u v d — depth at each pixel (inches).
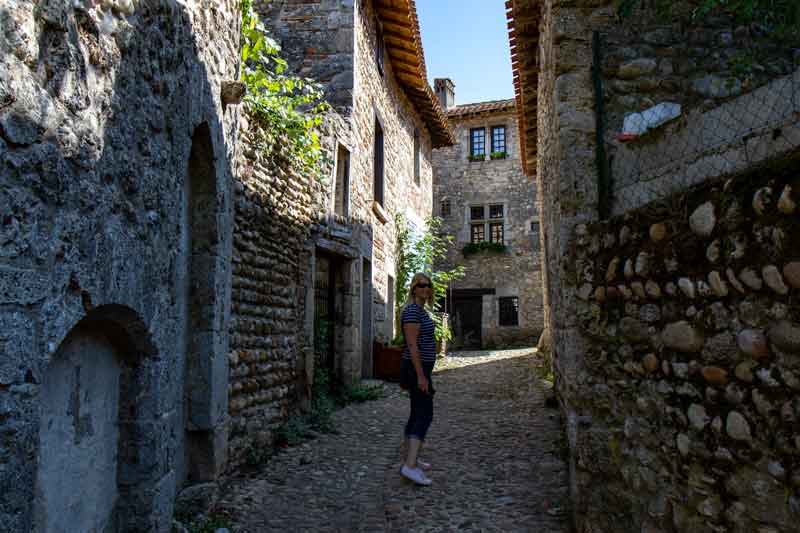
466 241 732.0
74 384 90.8
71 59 79.7
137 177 100.8
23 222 69.1
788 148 96.1
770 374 74.5
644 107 142.7
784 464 72.3
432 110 511.2
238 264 182.2
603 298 118.4
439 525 133.6
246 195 189.9
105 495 101.5
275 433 204.1
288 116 218.5
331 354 300.4
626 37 145.6
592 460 118.9
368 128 349.4
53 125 75.4
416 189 515.5
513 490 153.6
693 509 89.8
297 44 314.5
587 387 123.0
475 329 725.9
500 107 714.2
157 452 109.9
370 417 248.5
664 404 98.1
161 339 111.9
